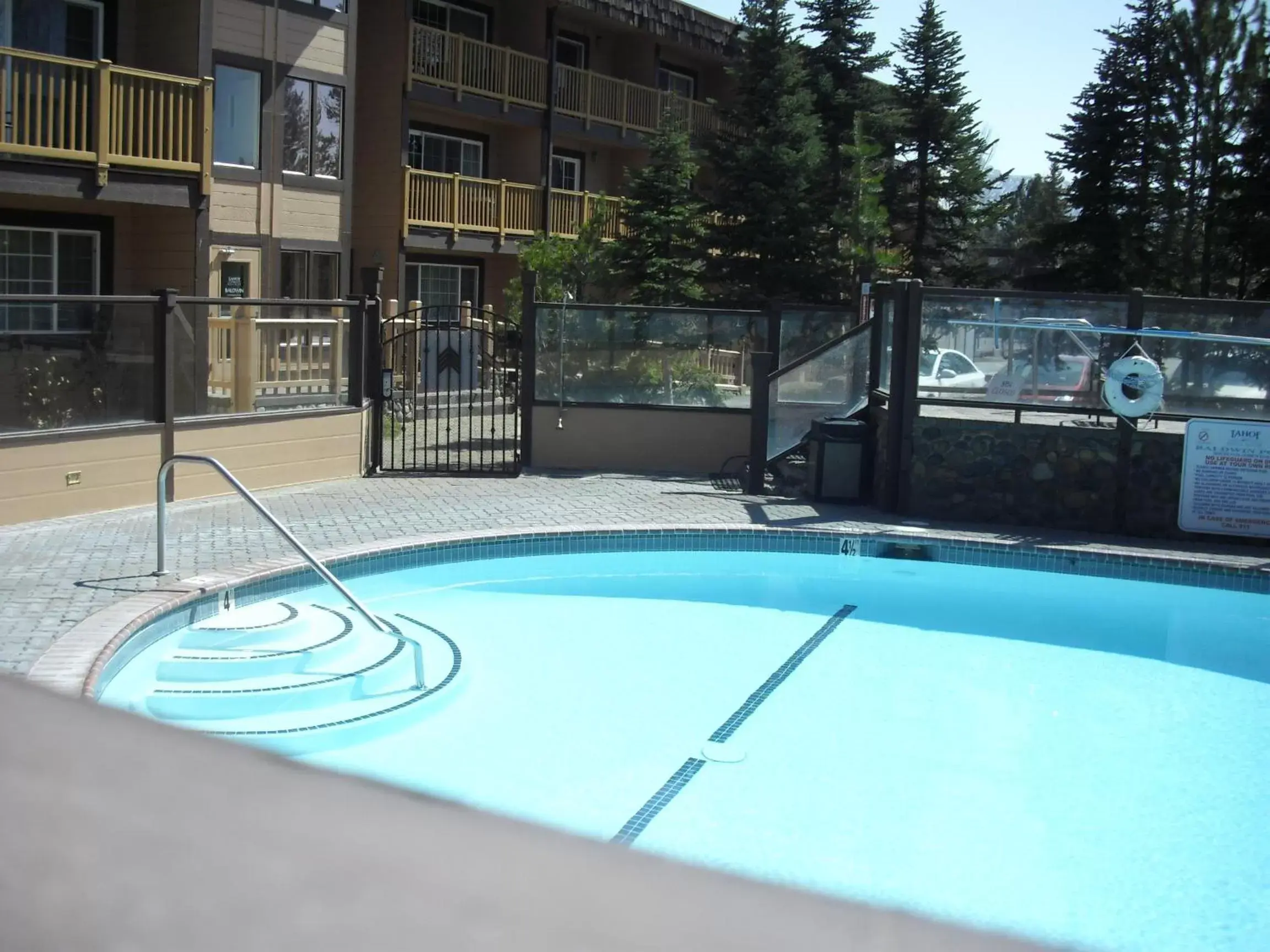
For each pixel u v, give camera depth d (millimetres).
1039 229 30125
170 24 17484
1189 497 12453
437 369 14711
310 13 19828
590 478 14844
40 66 14703
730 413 15641
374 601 10117
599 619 9938
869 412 14617
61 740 2264
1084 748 7348
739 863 5609
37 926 1528
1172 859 5805
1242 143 26375
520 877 1661
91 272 17391
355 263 23266
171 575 8984
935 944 1535
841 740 7328
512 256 26078
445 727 7273
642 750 7039
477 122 25766
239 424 12570
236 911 1547
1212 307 12438
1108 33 27875
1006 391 12938
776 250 22469
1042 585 11648
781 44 23141
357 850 1753
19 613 7789
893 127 26406
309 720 7004
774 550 12125
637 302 21641
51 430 10695
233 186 18891
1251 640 9969
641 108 28812
